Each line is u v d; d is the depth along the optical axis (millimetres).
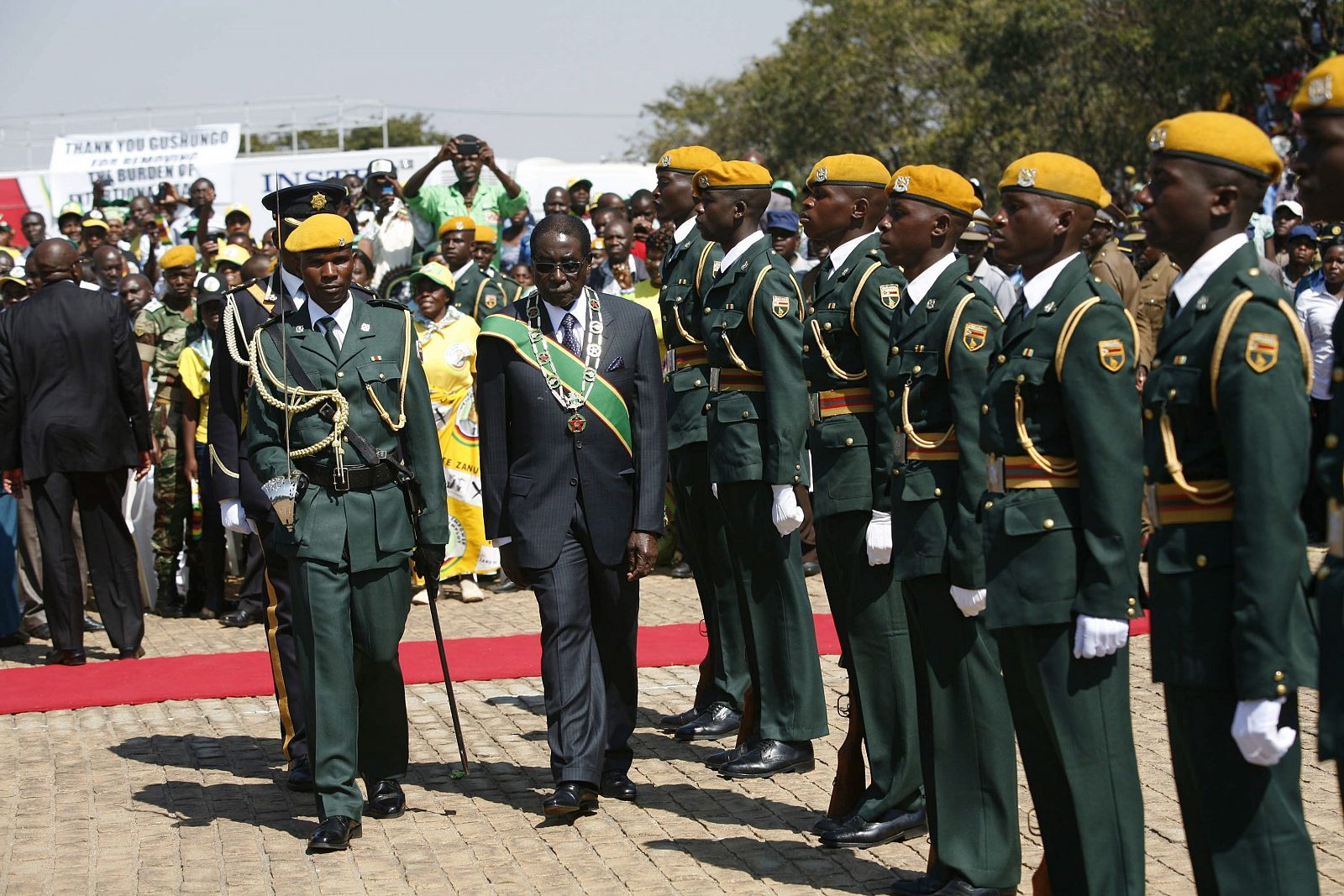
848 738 5590
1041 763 4422
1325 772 6137
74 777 6625
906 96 38906
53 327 8828
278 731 7352
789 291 6195
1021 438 4227
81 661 8922
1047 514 4199
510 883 5180
